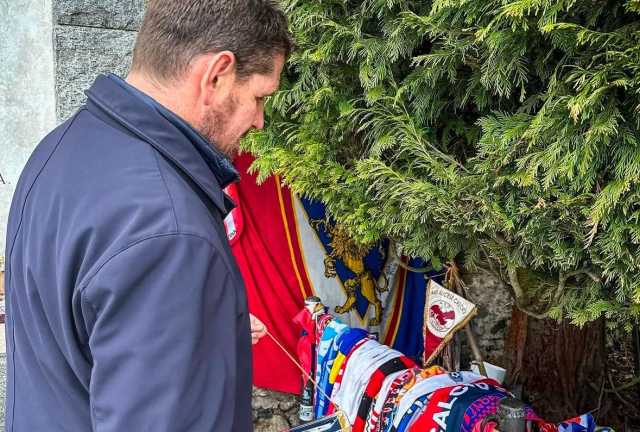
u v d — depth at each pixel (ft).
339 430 5.33
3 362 8.73
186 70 3.33
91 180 3.08
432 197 5.00
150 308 2.77
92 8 8.68
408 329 10.06
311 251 9.22
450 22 4.71
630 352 11.60
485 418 5.62
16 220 3.54
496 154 4.64
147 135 3.21
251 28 3.41
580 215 4.36
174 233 2.86
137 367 2.73
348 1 5.57
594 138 3.95
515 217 4.71
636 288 4.20
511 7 3.84
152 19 3.37
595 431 6.16
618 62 3.77
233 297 3.12
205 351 2.90
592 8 4.08
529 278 6.02
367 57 5.23
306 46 5.78
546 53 4.61
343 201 6.38
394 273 9.86
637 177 3.86
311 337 8.22
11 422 3.53
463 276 10.28
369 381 6.90
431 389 6.40
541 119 4.17
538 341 9.41
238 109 3.57
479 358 7.63
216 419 2.92
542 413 9.25
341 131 6.15
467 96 5.07
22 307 3.41
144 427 2.71
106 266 2.79
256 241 8.96
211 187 3.37
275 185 8.96
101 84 3.47
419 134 5.23
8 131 9.11
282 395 9.68
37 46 9.02
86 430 3.24
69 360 3.14
